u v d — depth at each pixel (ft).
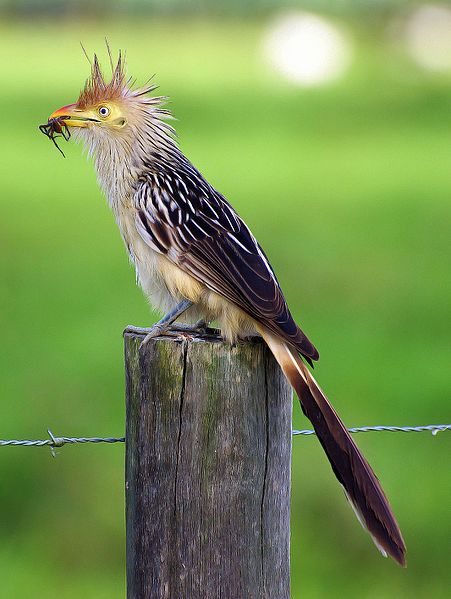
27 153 133.28
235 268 21.16
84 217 94.02
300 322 62.18
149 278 22.75
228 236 21.59
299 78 228.22
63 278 71.36
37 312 63.87
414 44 250.98
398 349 57.41
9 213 95.86
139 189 22.59
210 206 22.09
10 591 35.73
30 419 46.96
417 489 40.50
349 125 163.22
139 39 317.22
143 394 18.94
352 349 57.47
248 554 18.97
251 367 18.84
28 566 37.04
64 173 119.44
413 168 124.16
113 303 65.46
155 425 18.89
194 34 322.75
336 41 256.11
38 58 272.31
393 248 81.20
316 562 35.94
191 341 18.88
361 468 19.22
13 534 39.04
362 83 220.23
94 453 43.91
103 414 47.39
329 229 88.84
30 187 110.42
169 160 23.31
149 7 340.59
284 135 151.84
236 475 18.88
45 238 84.94
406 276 72.64
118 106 23.09
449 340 59.11
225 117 169.89
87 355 55.98
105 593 35.45
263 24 328.08
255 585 19.07
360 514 19.07
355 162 129.39
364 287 69.51
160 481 18.94
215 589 18.98
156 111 23.47
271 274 21.21
